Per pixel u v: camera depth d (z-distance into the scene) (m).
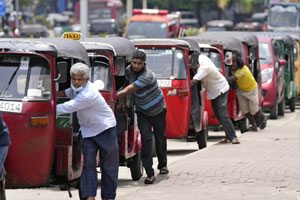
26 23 147.38
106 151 14.76
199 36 30.92
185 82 23.48
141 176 19.69
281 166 20.03
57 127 15.14
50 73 14.47
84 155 14.74
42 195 17.16
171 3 160.12
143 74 17.84
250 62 32.88
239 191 16.47
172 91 23.30
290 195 15.93
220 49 28.58
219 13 162.38
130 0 85.50
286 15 67.94
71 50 15.14
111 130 14.77
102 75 17.58
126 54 18.67
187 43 23.84
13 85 14.33
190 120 24.62
